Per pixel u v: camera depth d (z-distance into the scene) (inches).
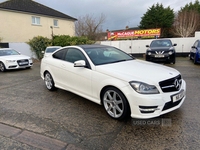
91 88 127.6
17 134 100.9
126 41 577.9
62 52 170.2
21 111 135.3
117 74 109.4
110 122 112.9
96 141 91.6
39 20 756.6
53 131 103.1
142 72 111.5
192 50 383.2
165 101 98.6
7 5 672.4
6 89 203.8
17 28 671.1
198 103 137.6
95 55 141.9
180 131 98.0
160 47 347.6
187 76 236.4
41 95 175.8
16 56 369.7
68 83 154.3
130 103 100.3
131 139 92.4
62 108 139.7
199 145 84.6
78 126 108.6
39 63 534.0
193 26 1101.7
